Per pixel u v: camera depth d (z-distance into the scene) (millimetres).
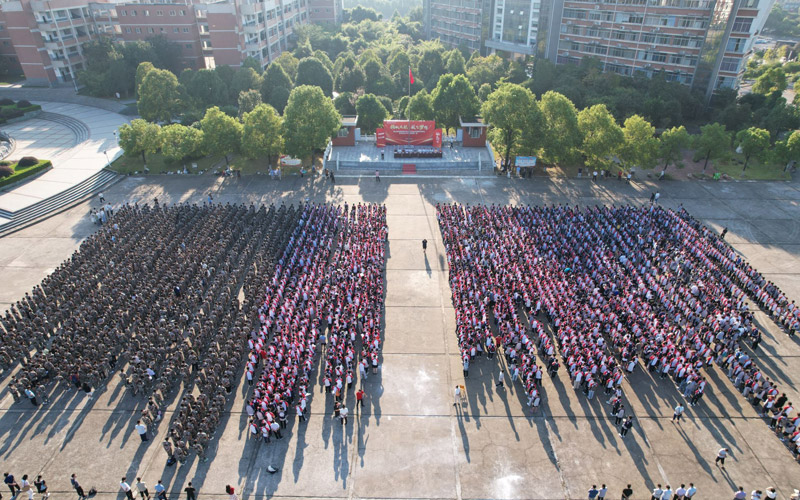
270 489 25484
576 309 36531
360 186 61750
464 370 32312
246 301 37344
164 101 80062
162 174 65375
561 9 104625
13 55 111875
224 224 49562
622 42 97188
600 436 28469
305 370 31688
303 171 65688
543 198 58219
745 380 31016
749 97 83625
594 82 86750
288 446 27812
